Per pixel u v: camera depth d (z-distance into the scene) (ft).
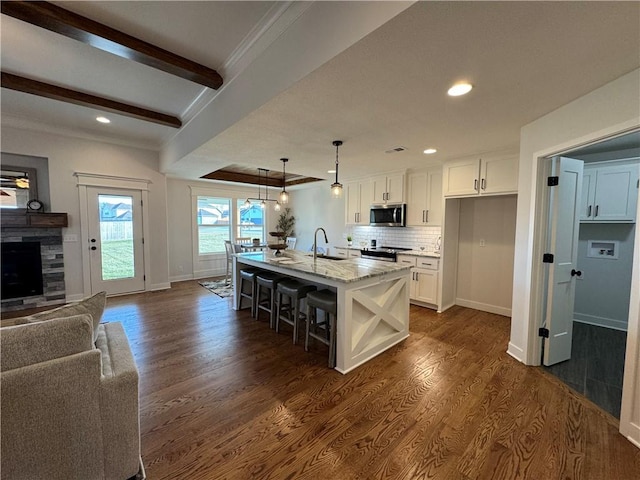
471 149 11.28
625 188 10.84
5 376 3.54
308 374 7.98
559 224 8.20
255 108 7.45
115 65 8.29
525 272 8.59
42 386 3.75
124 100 10.57
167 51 7.52
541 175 8.13
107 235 15.64
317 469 4.90
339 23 5.06
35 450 3.76
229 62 8.09
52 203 13.88
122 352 5.12
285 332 11.00
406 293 10.51
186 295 16.38
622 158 10.92
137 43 6.97
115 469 4.42
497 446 5.40
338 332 8.27
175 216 20.45
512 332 9.16
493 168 11.77
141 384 7.40
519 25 4.34
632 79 5.65
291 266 10.25
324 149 11.38
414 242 16.60
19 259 13.24
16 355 3.74
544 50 4.98
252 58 7.44
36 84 9.07
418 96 6.74
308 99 6.88
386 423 6.02
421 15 4.13
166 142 15.56
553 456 5.17
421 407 6.55
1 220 12.52
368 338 9.02
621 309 11.44
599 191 11.39
